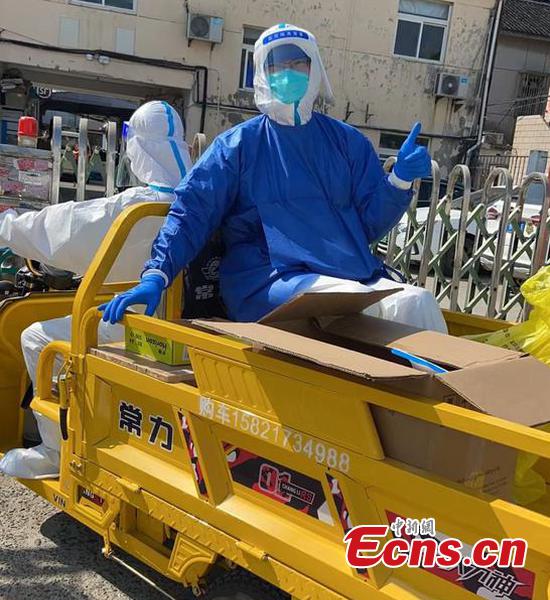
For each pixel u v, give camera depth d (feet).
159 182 11.25
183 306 10.23
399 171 9.96
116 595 9.15
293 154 9.82
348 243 9.78
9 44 48.73
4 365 11.46
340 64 54.75
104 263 8.79
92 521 8.91
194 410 7.32
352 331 7.41
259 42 9.73
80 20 49.88
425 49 56.44
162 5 50.85
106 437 8.69
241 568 7.75
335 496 6.36
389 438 6.04
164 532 8.39
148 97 56.29
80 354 8.72
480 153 57.57
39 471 9.99
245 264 9.67
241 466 7.18
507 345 8.32
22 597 9.04
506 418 5.45
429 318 8.72
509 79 73.10
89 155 20.31
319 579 6.45
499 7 55.93
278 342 6.28
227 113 53.42
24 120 17.84
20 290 13.55
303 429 6.42
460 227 19.80
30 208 17.93
